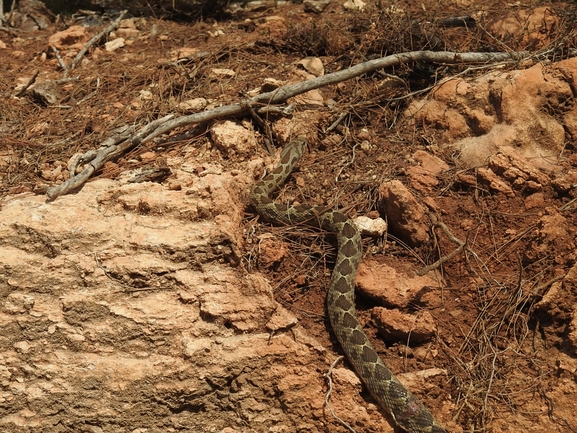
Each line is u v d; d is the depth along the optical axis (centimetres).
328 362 117
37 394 114
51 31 215
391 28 169
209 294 118
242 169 140
